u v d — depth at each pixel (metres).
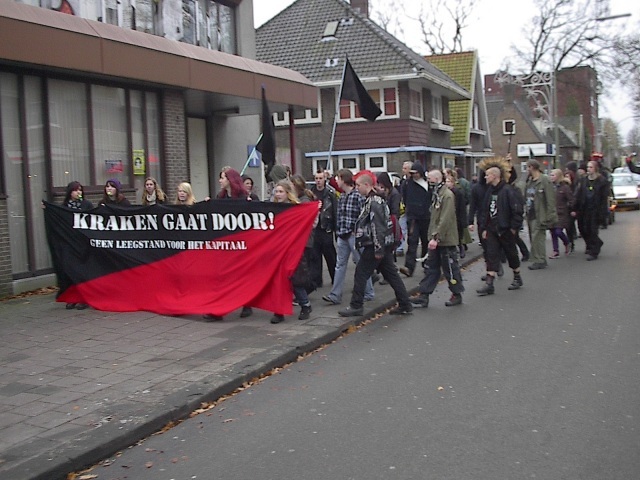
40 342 7.53
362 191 8.52
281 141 27.73
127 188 12.24
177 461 4.61
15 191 10.25
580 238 18.08
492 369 6.43
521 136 54.03
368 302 9.46
